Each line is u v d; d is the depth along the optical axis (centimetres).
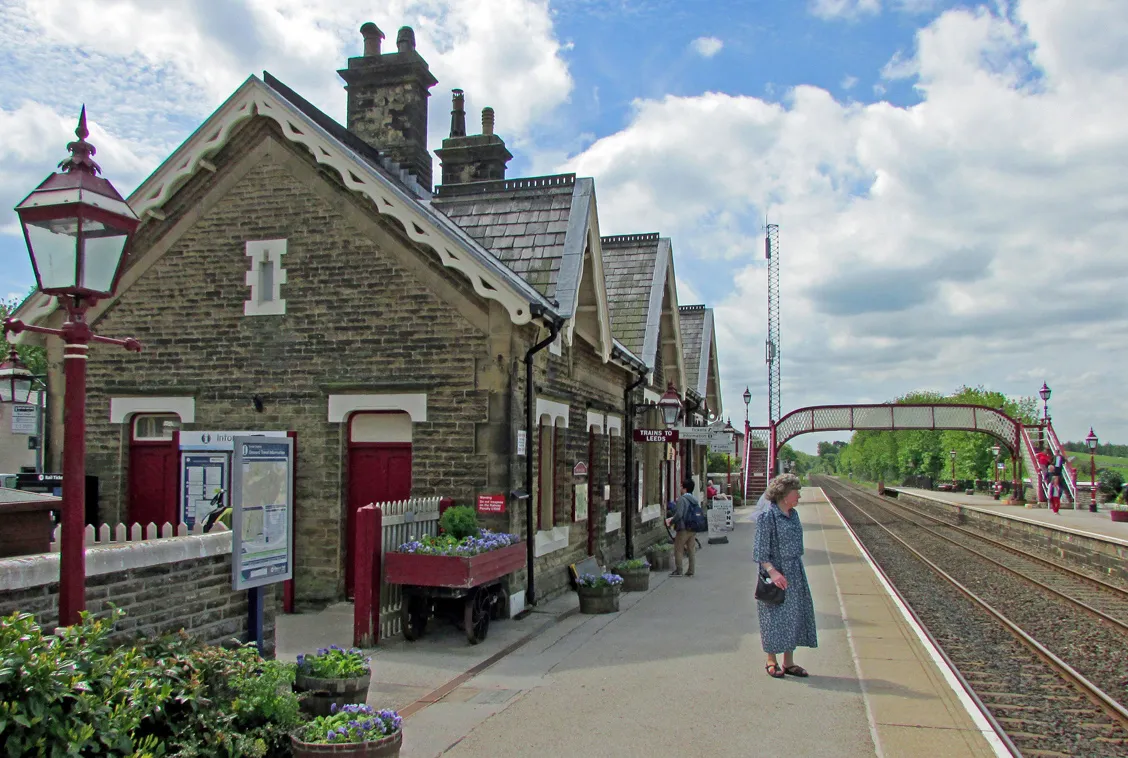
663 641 1008
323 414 1190
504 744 637
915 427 4619
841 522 3303
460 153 1805
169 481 1262
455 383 1144
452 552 944
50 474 1184
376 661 892
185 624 638
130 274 1270
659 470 2231
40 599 526
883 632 1041
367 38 1528
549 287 1290
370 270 1185
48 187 478
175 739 494
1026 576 1803
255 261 1228
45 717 415
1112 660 1018
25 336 1288
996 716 770
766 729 669
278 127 1233
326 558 1173
